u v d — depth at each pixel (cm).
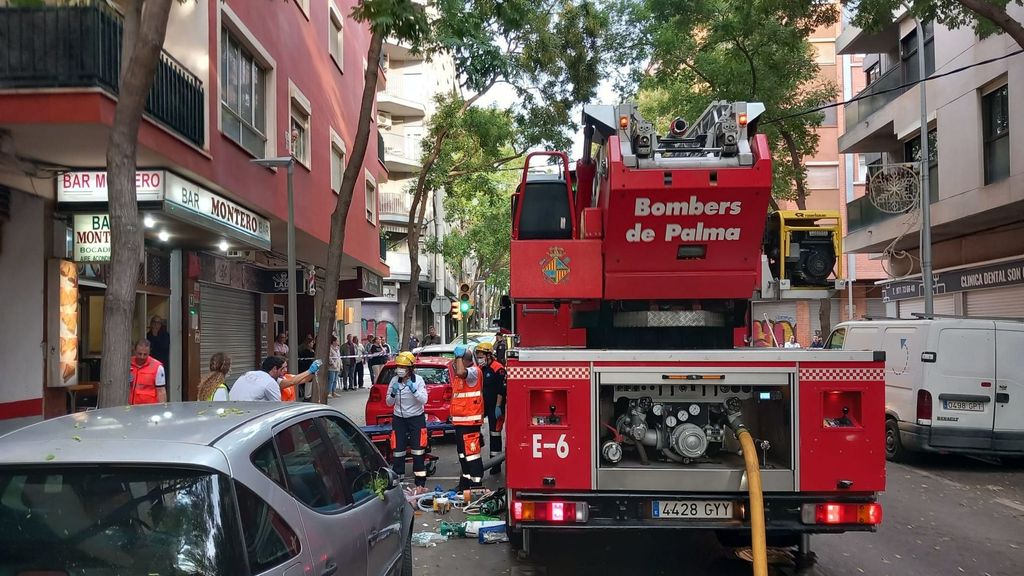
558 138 2091
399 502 529
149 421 361
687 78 2041
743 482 515
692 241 561
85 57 852
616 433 537
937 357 1141
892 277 2353
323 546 364
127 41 657
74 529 295
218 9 1193
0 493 303
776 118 1856
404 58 4531
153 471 305
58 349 1077
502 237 4112
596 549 696
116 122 616
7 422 1013
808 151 2122
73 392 1162
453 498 893
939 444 1132
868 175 2284
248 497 319
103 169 1070
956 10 1421
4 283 1016
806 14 1510
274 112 1473
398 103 4366
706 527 517
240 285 1809
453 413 936
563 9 2023
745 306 623
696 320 603
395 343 4606
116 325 605
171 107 1012
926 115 1736
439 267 5275
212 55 1162
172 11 1112
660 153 558
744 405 560
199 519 296
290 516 344
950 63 1814
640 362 518
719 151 554
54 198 1073
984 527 801
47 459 304
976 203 1694
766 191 537
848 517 515
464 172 2316
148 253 1373
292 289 1226
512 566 648
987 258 1908
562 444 517
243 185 1290
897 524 811
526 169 688
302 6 1681
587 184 679
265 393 801
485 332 3394
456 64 1795
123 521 296
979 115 1705
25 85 848
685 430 529
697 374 516
